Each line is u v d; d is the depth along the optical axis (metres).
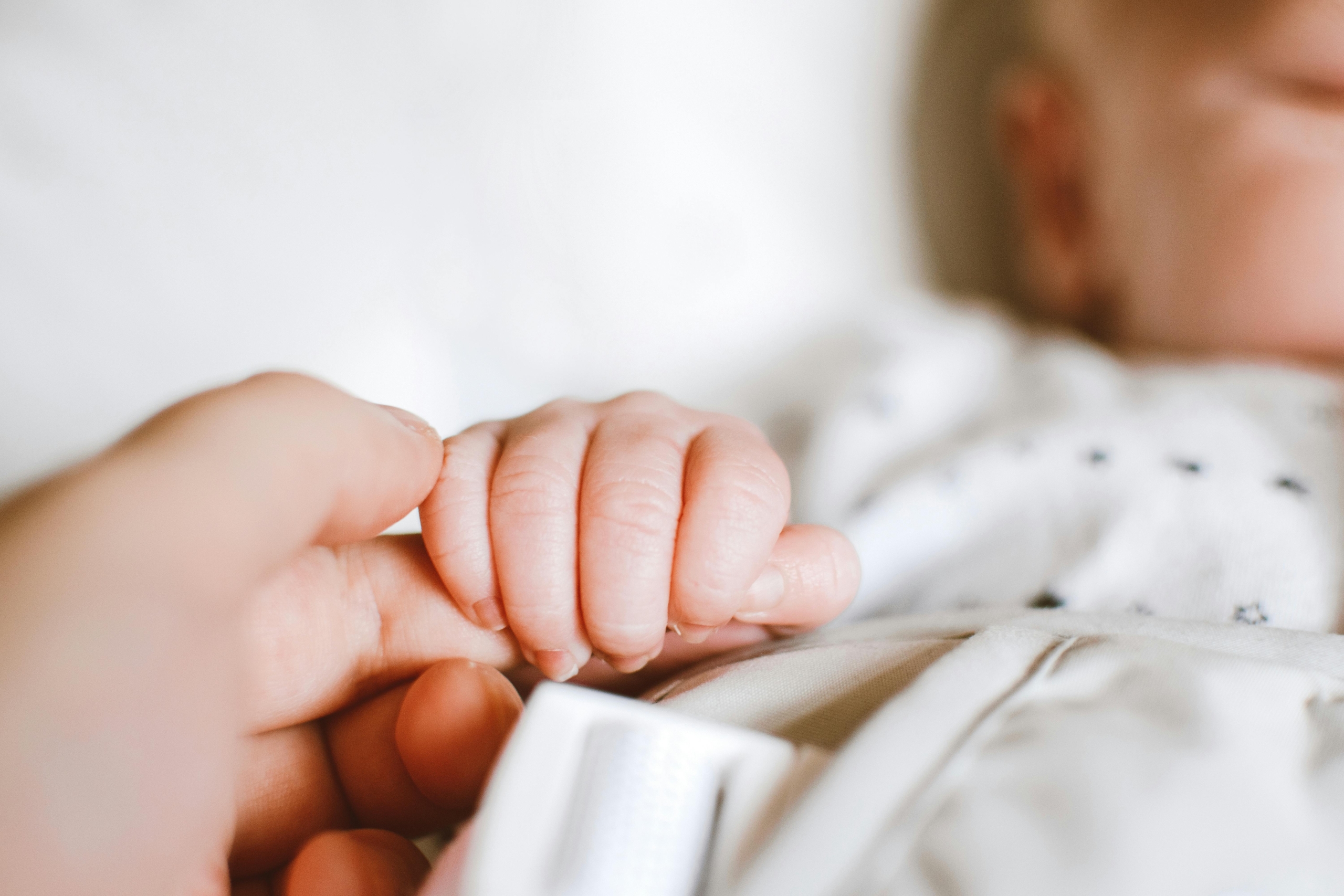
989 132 0.40
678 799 0.15
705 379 0.34
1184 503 0.23
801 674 0.18
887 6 0.38
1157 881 0.15
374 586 0.19
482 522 0.18
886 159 0.38
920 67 0.39
